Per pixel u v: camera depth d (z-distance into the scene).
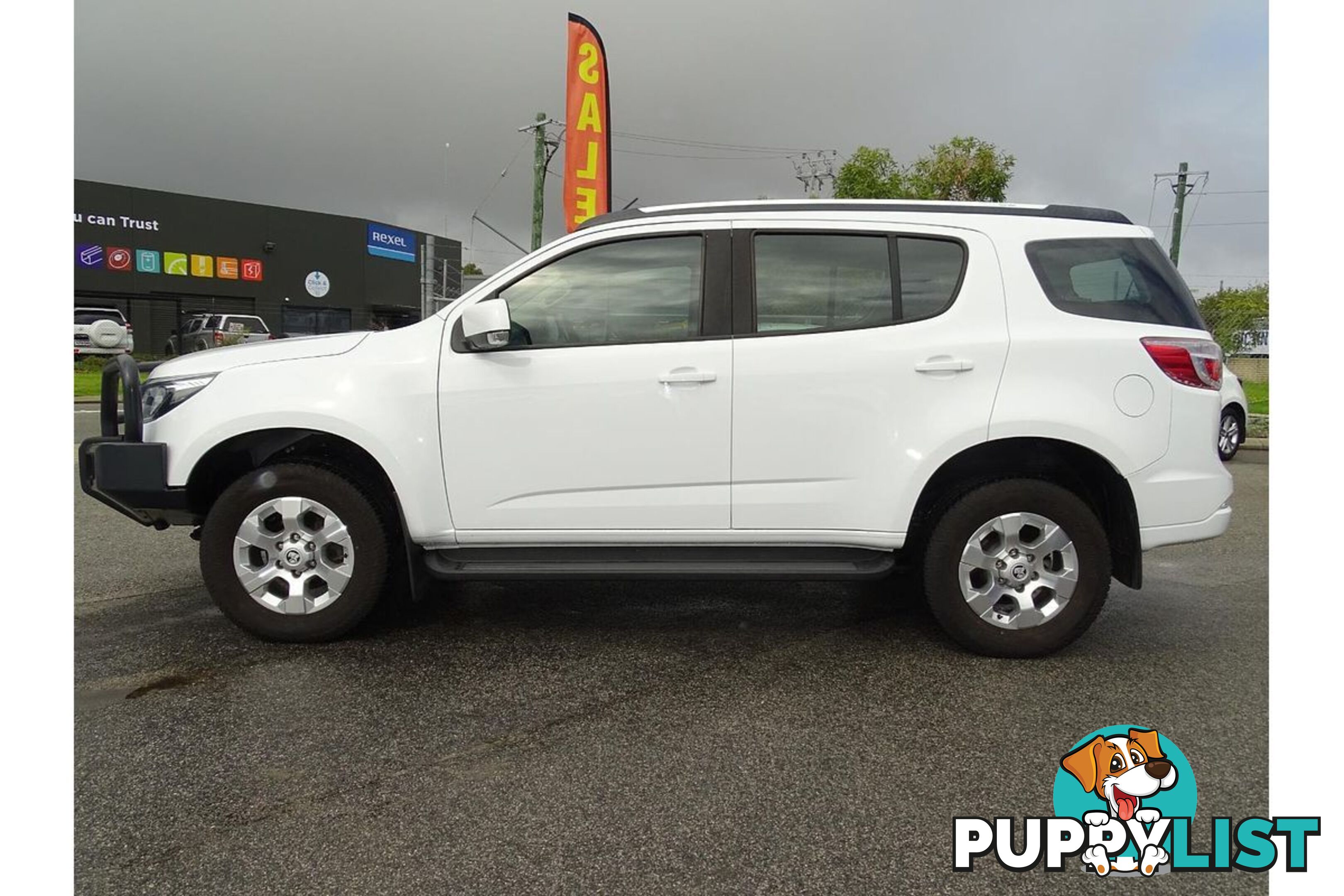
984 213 3.91
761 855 2.37
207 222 30.91
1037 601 3.80
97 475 3.77
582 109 12.60
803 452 3.74
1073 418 3.64
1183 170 31.80
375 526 3.87
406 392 3.77
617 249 3.88
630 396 3.74
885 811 2.59
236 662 3.74
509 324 3.57
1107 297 3.81
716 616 4.46
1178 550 6.19
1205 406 3.74
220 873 2.27
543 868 2.30
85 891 2.19
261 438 3.90
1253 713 3.27
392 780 2.75
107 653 3.84
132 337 29.47
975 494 3.75
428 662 3.77
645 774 2.80
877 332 3.75
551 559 3.88
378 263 35.09
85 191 28.44
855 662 3.80
